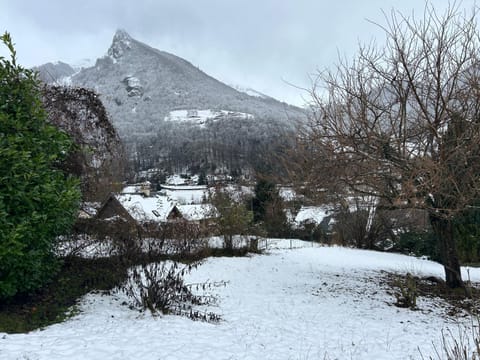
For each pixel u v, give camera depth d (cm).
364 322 624
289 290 854
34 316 519
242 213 1425
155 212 1950
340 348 498
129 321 525
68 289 643
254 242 1465
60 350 393
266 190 2262
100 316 540
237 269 1076
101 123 962
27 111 565
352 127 675
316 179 709
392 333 570
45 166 548
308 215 2803
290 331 563
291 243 1847
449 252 828
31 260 508
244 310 667
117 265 710
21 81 569
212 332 511
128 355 398
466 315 671
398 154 652
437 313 685
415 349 501
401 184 654
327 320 630
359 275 1074
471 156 621
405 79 666
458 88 660
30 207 504
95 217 829
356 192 727
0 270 483
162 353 411
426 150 651
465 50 644
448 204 696
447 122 652
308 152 720
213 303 697
